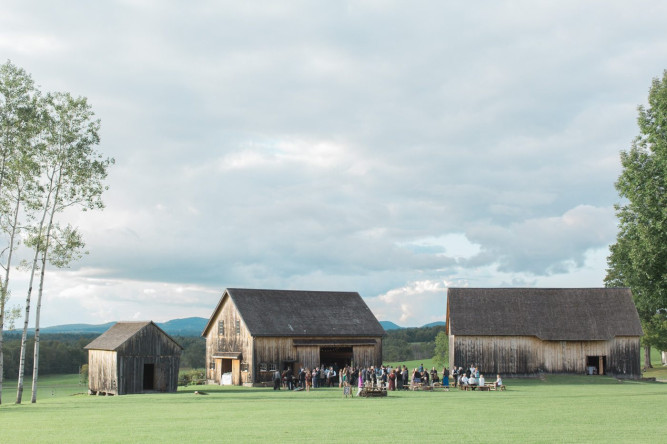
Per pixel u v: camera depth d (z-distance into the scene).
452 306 71.81
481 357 69.69
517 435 21.00
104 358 55.38
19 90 45.25
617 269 88.00
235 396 45.97
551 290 74.19
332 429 23.17
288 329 66.88
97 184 48.06
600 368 70.19
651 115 44.19
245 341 66.50
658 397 40.44
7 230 45.34
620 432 21.77
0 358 44.22
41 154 46.41
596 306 72.25
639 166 43.91
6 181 45.12
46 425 25.94
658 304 45.53
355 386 59.19
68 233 47.03
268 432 22.36
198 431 22.91
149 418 28.61
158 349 55.34
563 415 28.25
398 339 187.62
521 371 69.81
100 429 24.06
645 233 42.38
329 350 72.00
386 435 21.25
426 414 29.27
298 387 56.62
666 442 19.14
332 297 73.88
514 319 70.88
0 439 21.31
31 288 45.91
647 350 93.38
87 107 47.84
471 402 37.19
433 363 113.44
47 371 134.75
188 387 63.16
